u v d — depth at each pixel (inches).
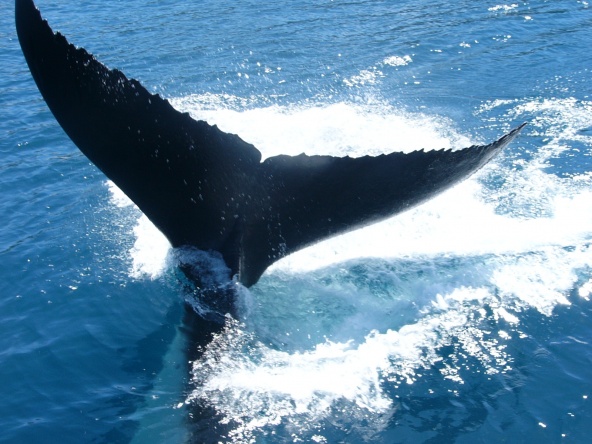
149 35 695.7
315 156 279.6
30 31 249.4
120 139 269.6
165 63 621.0
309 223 290.2
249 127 487.2
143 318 311.0
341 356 287.7
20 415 272.8
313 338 294.4
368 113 514.9
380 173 278.7
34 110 553.6
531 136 475.5
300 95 550.3
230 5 786.2
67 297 333.1
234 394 267.3
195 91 559.5
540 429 259.8
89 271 348.5
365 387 275.7
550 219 378.0
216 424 256.4
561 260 344.5
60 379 288.5
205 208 291.1
